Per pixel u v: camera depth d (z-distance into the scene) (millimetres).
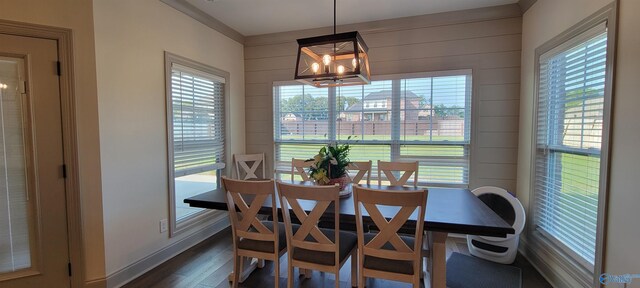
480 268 2691
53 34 2078
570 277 2164
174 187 2994
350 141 3824
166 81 2848
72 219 2189
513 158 3203
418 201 1642
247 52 4160
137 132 2568
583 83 2092
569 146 2266
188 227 3199
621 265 1681
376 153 3730
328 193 1814
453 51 3326
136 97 2551
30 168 2092
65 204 2172
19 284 2102
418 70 3455
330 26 3717
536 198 2736
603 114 1825
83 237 2219
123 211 2453
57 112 2123
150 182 2711
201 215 3418
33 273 2131
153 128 2732
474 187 3346
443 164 3484
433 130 3490
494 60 3201
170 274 2635
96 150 2232
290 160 4148
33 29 2025
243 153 4203
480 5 3092
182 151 3133
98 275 2281
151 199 2727
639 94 1568
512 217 2824
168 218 2928
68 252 2197
